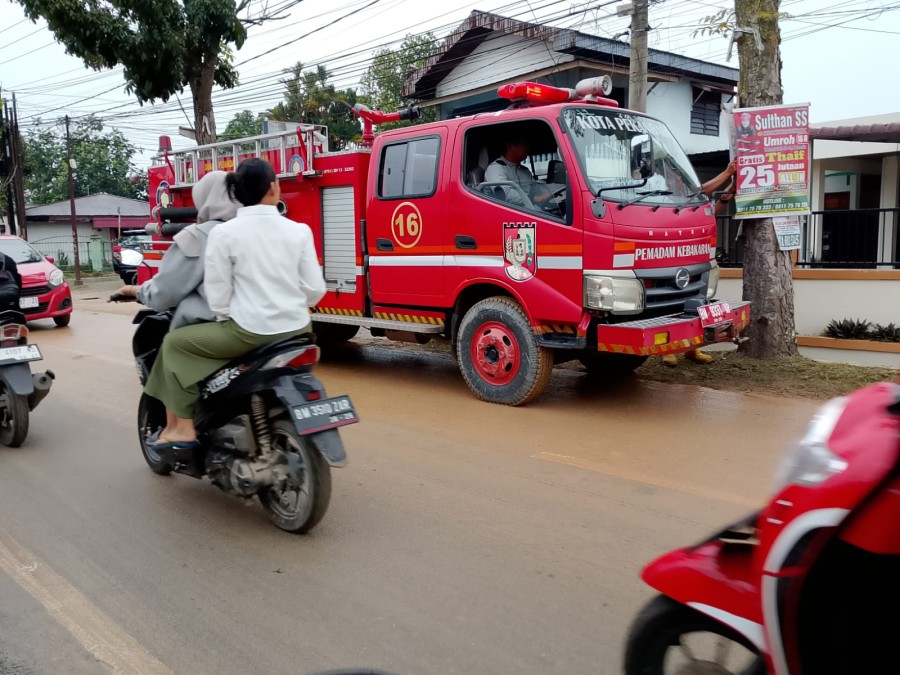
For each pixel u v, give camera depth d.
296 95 27.62
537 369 6.28
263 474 3.89
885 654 1.92
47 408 6.84
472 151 6.67
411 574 3.48
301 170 7.95
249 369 3.80
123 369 8.67
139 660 2.86
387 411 6.41
